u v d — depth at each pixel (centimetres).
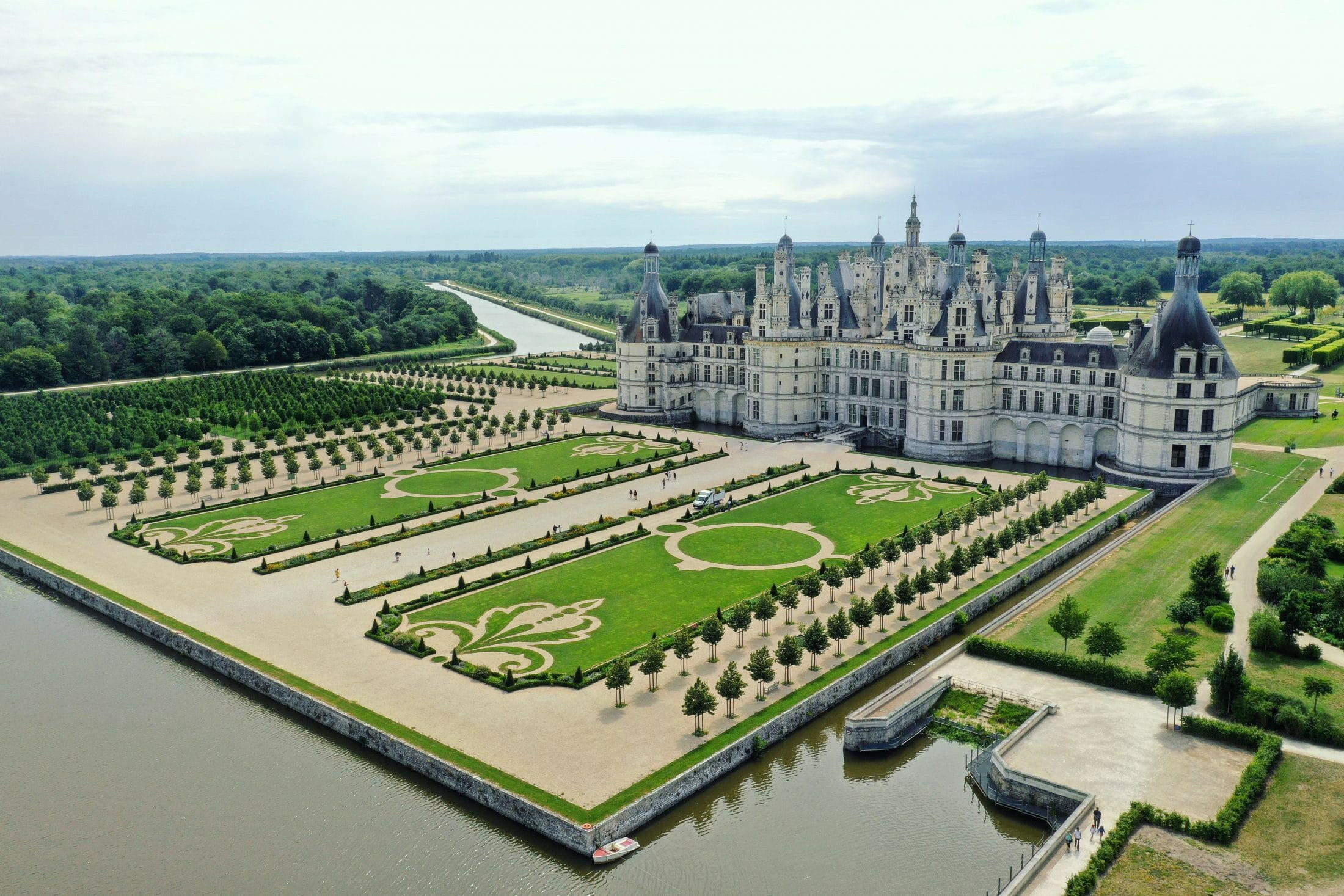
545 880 7494
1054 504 15150
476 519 16538
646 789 8181
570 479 19250
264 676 10456
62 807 8475
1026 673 10469
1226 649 10569
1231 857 7131
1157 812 7600
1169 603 11900
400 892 7350
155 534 15900
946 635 11938
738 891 7306
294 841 7981
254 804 8525
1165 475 17700
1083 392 19450
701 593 12731
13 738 9675
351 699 9900
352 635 11600
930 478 18888
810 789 8744
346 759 9288
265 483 19488
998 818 8262
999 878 7412
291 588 13250
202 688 10819
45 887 7425
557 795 8094
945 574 12400
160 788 8775
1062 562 14412
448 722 9425
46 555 14975
